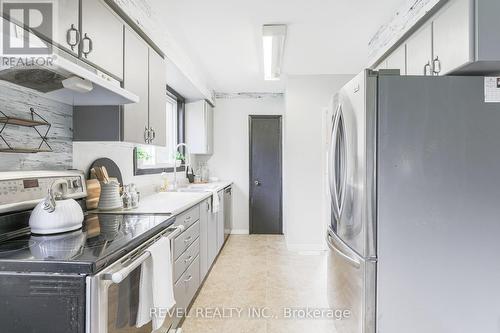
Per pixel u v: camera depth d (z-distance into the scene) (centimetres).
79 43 146
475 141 151
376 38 274
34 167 160
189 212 240
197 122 447
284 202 483
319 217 408
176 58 289
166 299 144
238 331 216
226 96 509
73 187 176
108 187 197
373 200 153
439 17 174
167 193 316
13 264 101
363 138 154
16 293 101
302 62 357
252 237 483
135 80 204
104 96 166
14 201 136
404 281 153
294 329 219
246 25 260
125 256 121
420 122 151
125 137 189
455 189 152
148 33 225
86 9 151
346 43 301
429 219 152
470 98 151
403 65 225
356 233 163
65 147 182
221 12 237
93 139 186
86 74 125
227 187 449
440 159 151
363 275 154
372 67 292
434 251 152
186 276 231
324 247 407
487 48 146
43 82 142
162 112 253
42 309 100
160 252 143
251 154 509
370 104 152
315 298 267
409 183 152
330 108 220
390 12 238
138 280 132
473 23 147
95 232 141
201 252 283
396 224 152
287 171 417
